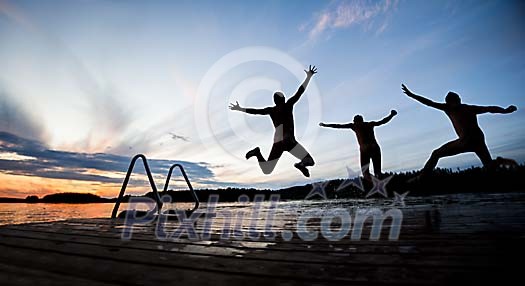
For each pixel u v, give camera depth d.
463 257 1.46
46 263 1.56
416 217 3.51
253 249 1.90
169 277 1.25
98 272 1.35
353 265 1.40
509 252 1.53
